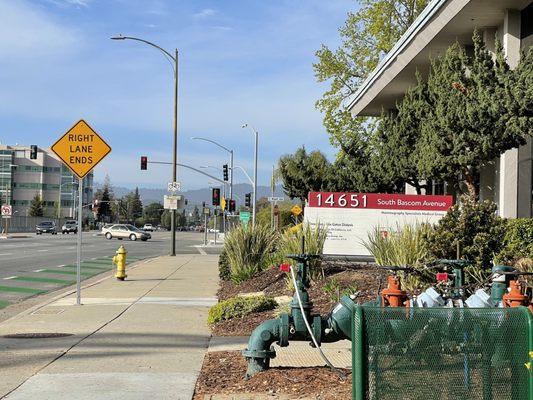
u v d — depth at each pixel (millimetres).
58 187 145625
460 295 6473
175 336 9773
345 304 6188
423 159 18391
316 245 14562
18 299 15258
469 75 17359
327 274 14281
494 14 19281
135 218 190375
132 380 6957
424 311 4695
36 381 6902
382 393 4652
